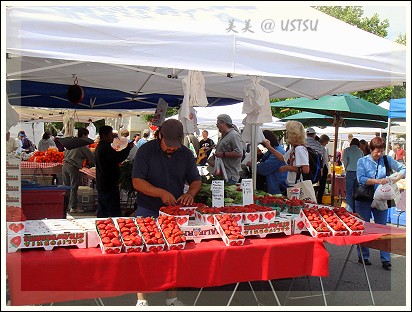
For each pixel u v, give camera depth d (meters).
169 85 7.46
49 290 2.92
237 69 3.43
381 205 5.77
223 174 6.16
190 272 3.26
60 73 6.35
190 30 3.29
